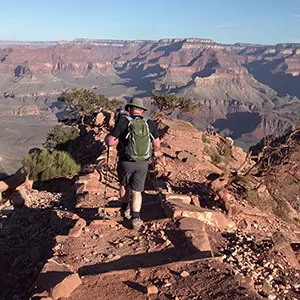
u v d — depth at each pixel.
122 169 6.95
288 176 13.53
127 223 7.51
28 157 14.54
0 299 5.75
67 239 6.77
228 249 6.55
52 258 5.95
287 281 5.52
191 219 7.22
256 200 12.66
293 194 15.82
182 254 6.04
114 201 9.41
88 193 10.05
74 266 5.78
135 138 6.68
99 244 6.57
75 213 8.67
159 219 7.54
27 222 9.23
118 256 6.07
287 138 12.13
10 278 6.32
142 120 6.78
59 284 4.84
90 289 4.96
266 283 5.21
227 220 8.08
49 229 8.24
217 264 5.53
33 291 5.07
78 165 15.47
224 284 4.91
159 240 6.59
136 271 5.36
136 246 6.45
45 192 12.17
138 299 4.74
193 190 11.82
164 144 19.03
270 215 12.50
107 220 7.48
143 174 6.98
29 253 7.15
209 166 16.27
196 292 4.80
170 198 8.90
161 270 5.36
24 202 10.70
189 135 23.05
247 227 9.31
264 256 6.26
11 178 14.48
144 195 9.80
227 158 25.02
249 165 24.95
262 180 13.36
